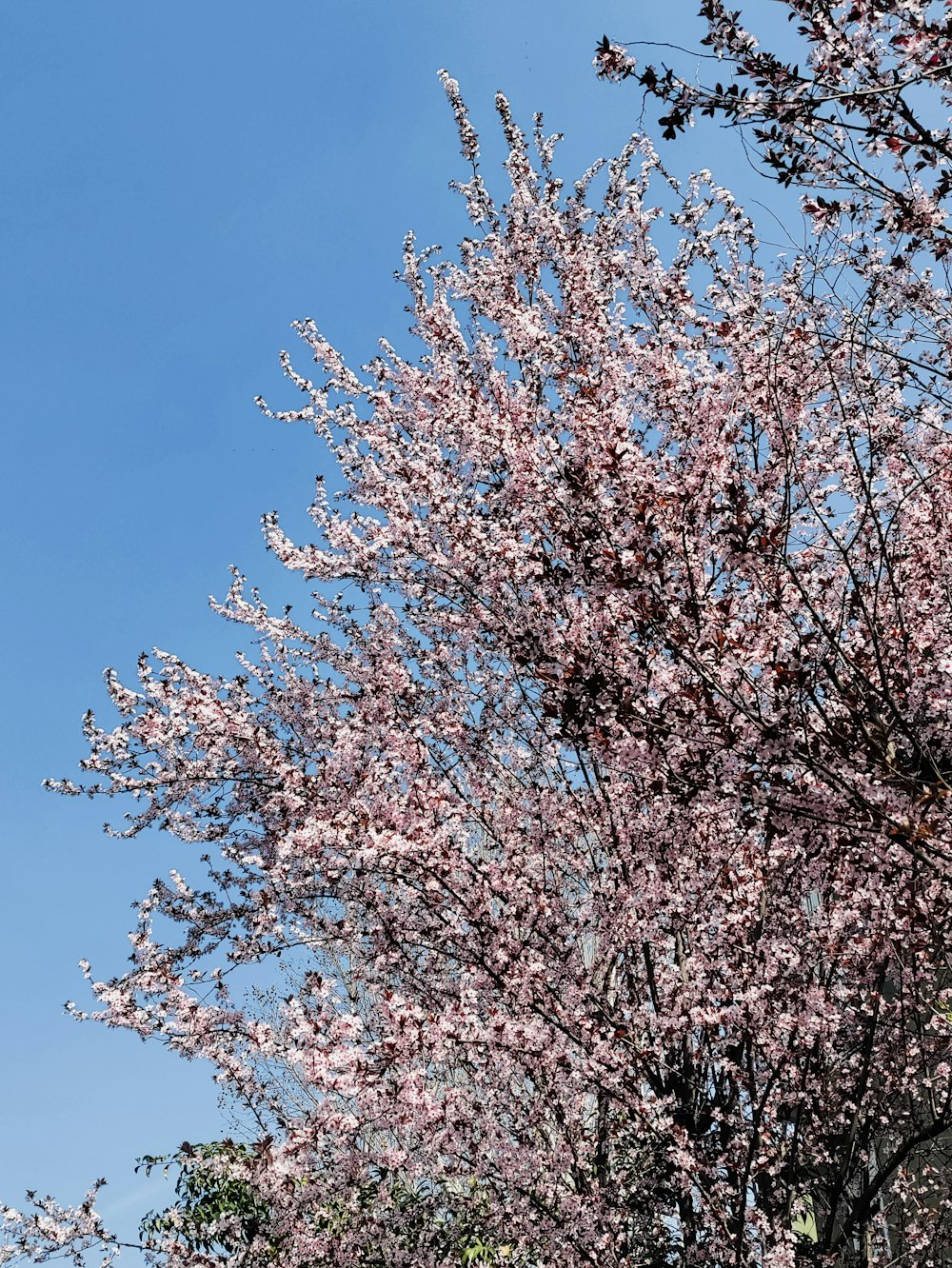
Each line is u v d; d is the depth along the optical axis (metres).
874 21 4.06
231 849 7.05
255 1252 6.77
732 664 4.98
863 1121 7.10
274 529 7.05
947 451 5.89
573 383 6.00
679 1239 6.91
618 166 7.79
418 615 7.55
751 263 6.11
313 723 7.20
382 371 7.68
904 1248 7.84
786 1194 6.63
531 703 6.71
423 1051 5.17
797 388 5.66
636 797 6.36
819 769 4.52
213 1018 6.06
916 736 4.90
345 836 5.50
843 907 6.39
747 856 6.21
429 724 6.66
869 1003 6.66
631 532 4.54
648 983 6.89
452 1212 7.51
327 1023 5.13
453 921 6.26
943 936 5.41
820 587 5.82
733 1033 6.51
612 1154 6.98
